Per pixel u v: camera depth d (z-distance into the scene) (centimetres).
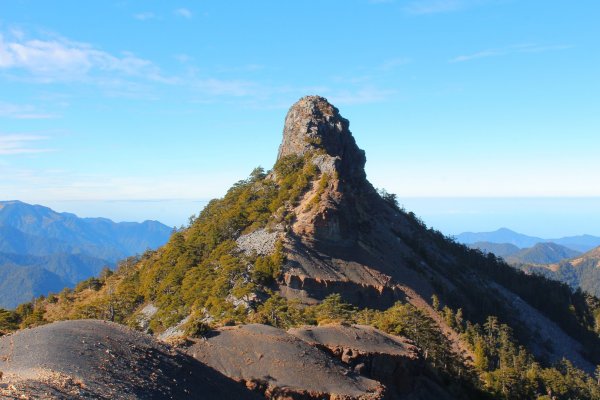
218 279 12712
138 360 4794
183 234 18962
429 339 9944
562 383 11394
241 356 6575
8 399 3064
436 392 8606
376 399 6456
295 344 7062
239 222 15962
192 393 4700
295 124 19962
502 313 17912
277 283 12638
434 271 17425
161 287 14600
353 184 19550
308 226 14475
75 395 3516
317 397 6156
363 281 13750
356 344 7762
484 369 11400
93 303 15200
